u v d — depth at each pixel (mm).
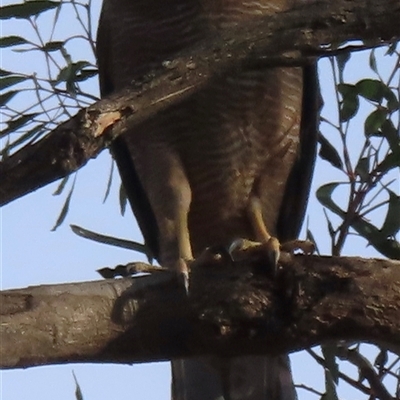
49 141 4402
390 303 5348
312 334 5398
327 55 5125
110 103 4621
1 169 4367
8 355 4773
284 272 5371
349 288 5352
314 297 5352
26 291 4941
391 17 4977
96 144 4531
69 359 5023
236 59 4938
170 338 5281
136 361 5293
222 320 5305
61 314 4938
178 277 5293
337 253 7020
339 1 5004
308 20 4977
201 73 4887
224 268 5410
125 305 5152
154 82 4773
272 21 4992
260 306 5340
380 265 5414
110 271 6109
